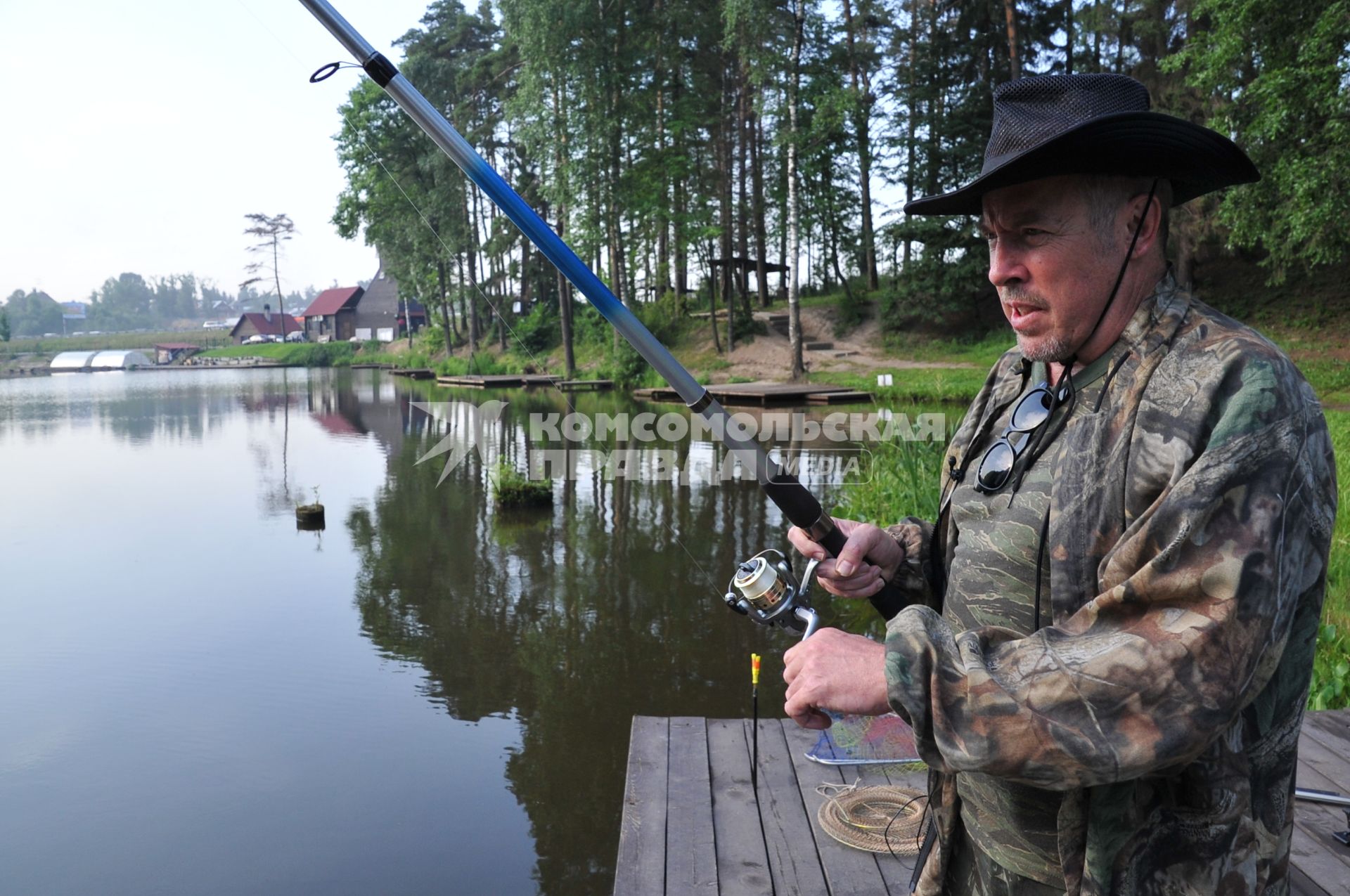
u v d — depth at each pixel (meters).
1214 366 0.95
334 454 15.04
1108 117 0.93
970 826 1.21
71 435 18.72
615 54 26.44
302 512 9.59
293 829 3.77
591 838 3.76
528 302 42.59
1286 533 0.88
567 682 5.37
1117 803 0.99
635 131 27.78
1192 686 0.84
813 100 22.69
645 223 28.86
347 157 35.97
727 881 2.44
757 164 32.91
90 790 4.13
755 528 8.84
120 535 9.22
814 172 26.67
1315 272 20.22
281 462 14.21
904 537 1.46
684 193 29.22
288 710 5.01
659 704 5.05
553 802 4.06
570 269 1.47
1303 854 2.42
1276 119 11.36
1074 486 1.04
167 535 9.19
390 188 37.22
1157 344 1.01
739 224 34.03
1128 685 0.85
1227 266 21.58
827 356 26.45
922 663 0.95
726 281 28.31
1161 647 0.86
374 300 74.44
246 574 7.75
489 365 37.66
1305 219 11.77
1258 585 0.85
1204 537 0.88
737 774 3.06
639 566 7.71
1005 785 1.13
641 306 32.09
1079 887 1.01
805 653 1.05
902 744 3.20
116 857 3.62
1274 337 19.02
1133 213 1.04
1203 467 0.89
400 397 27.78
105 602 7.01
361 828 3.81
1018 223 1.06
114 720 4.91
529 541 8.66
